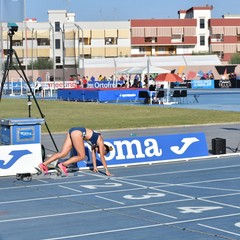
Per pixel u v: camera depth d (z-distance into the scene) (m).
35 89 83.81
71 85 94.56
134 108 55.31
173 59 119.12
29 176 18.86
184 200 15.15
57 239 11.43
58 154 19.44
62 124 38.84
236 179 18.52
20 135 20.58
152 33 160.88
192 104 62.00
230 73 115.25
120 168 21.44
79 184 17.91
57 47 144.50
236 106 57.91
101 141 19.66
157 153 22.83
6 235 11.82
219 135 31.95
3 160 19.56
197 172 20.14
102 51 157.75
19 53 134.12
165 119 42.00
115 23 158.25
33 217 13.40
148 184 17.77
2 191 16.89
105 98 69.00
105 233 11.84
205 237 11.38
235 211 13.74
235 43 162.12
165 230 11.98
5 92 95.75
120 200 15.27
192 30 162.50
